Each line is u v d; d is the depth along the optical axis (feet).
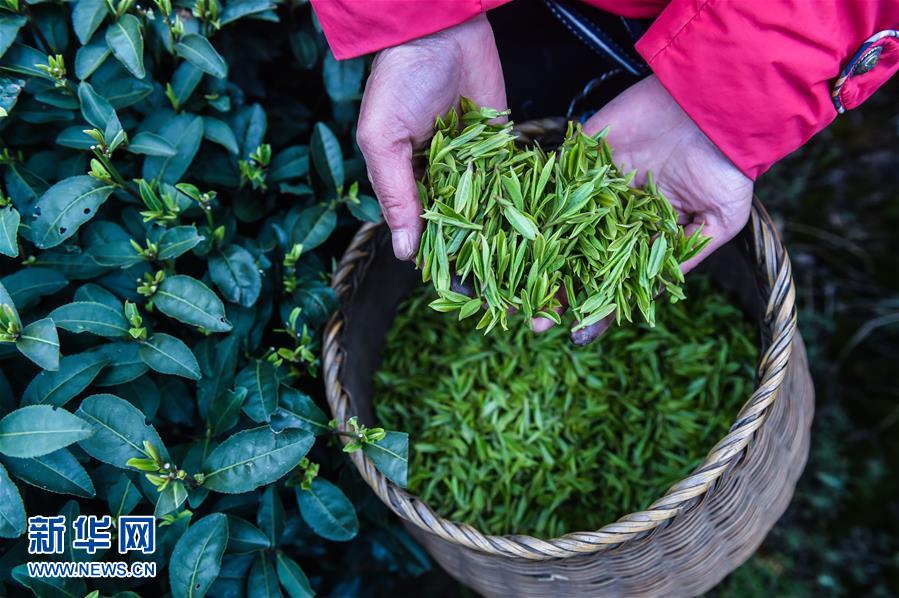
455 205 1.97
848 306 2.96
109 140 1.99
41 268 2.05
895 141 3.06
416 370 2.54
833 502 2.78
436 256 1.99
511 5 2.27
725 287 2.61
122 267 2.06
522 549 1.95
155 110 2.19
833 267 3.00
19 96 2.11
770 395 1.97
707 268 2.60
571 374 2.44
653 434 2.43
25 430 1.82
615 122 2.15
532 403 2.42
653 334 2.51
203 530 1.90
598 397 2.44
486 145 2.00
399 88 1.98
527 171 2.00
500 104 2.23
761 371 2.03
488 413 2.42
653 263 2.02
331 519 2.08
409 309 2.60
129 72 2.14
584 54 2.36
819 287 3.00
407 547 2.41
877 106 3.11
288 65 2.49
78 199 1.98
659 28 1.94
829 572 2.72
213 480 1.95
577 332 2.08
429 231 2.00
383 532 2.41
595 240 2.00
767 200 3.06
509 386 2.46
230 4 2.17
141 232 2.11
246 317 2.16
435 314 2.60
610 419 2.43
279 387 2.10
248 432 1.97
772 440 2.11
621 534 1.93
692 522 2.04
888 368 2.89
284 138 2.42
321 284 2.18
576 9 2.23
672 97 2.07
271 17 2.19
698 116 1.98
